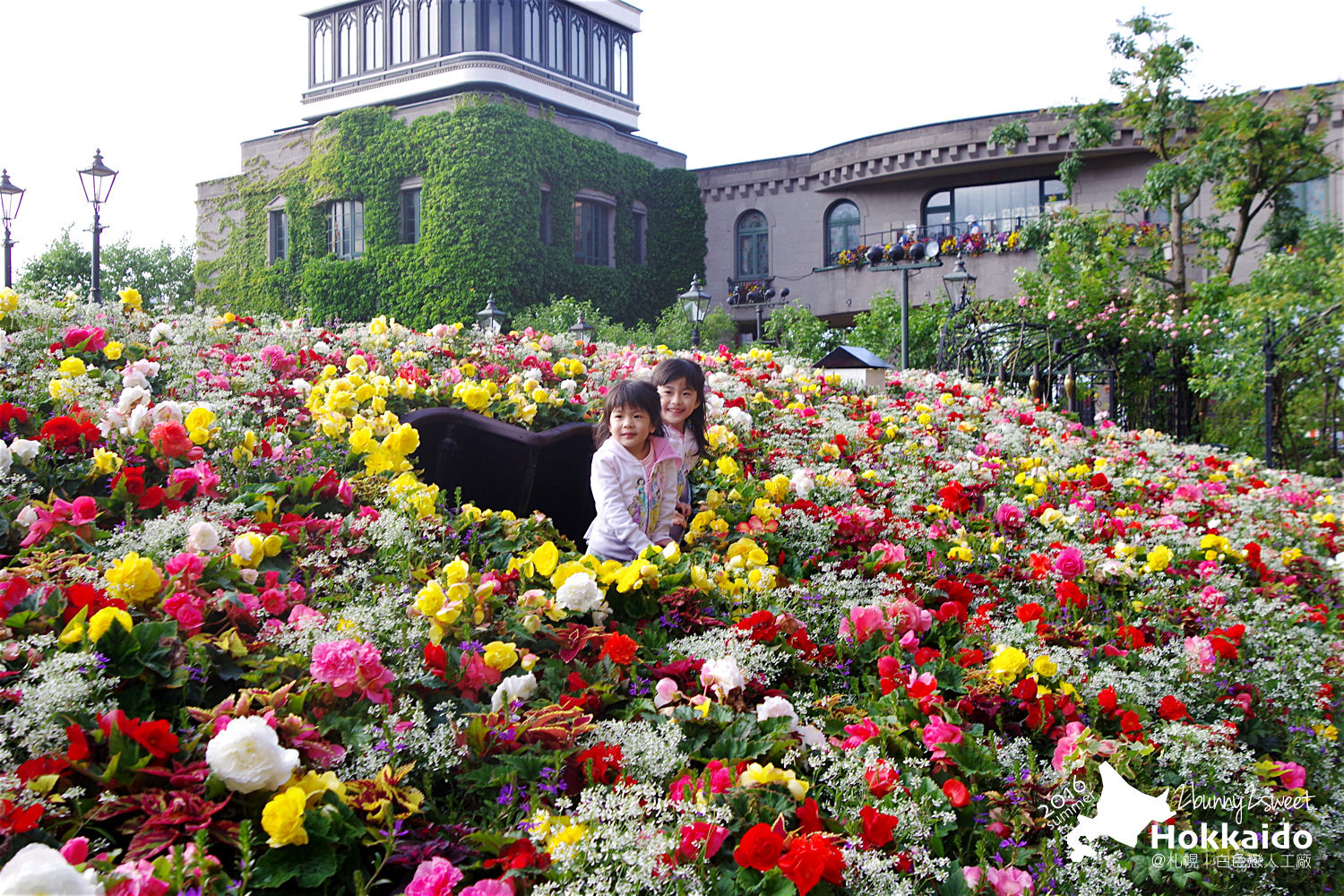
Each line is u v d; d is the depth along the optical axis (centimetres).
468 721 196
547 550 269
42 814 144
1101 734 261
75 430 311
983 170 2688
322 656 186
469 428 469
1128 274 1841
